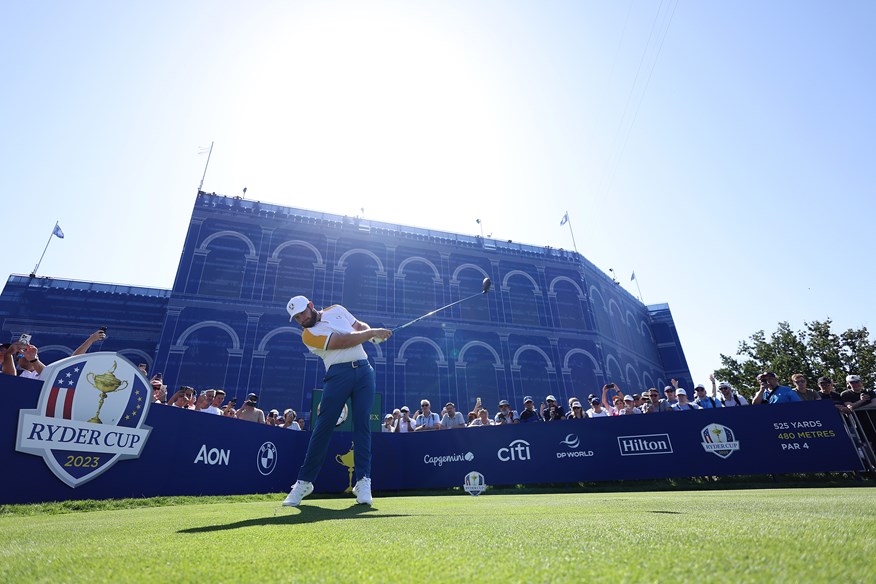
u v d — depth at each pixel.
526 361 25.09
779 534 1.01
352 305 22.97
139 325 21.98
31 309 20.77
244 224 22.53
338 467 7.07
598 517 1.59
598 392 26.09
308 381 19.98
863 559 0.76
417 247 25.95
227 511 2.71
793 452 5.96
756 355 23.31
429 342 23.56
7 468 3.63
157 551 1.09
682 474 6.30
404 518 1.82
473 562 0.88
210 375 18.98
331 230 24.25
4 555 1.09
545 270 28.50
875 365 20.94
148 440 4.71
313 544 1.15
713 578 0.69
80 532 1.57
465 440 7.35
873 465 5.65
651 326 37.00
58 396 4.02
